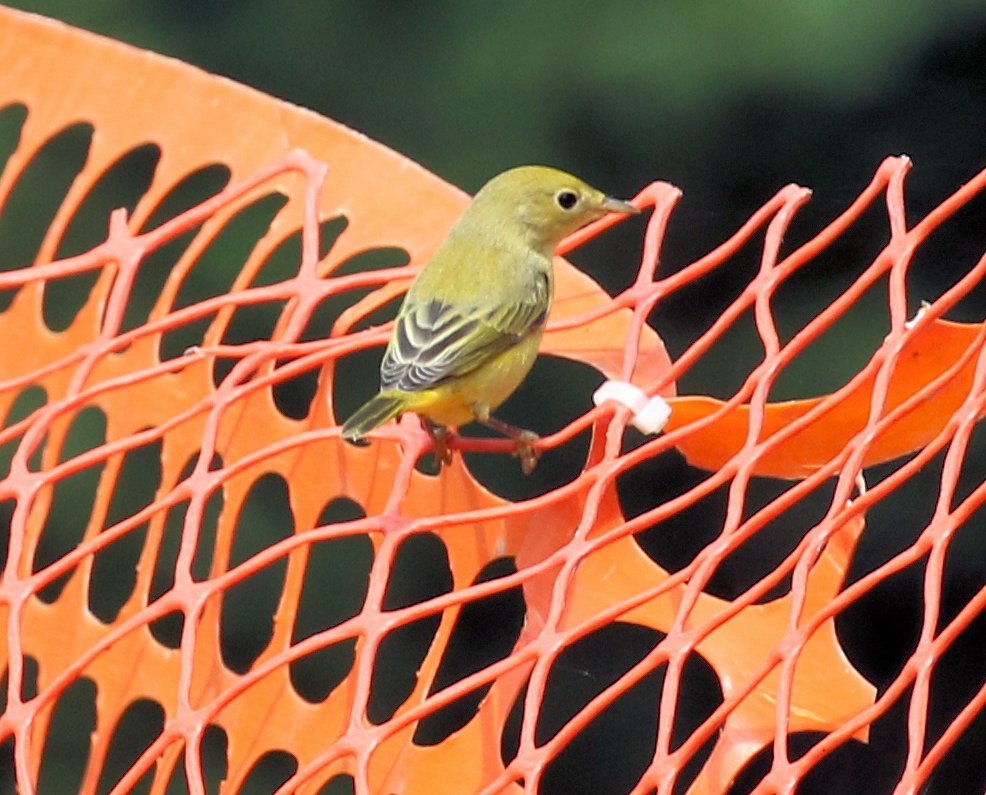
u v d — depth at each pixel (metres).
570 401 17.69
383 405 9.27
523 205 10.26
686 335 18.31
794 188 9.46
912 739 7.12
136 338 9.52
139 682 9.55
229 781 9.28
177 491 8.62
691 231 18.64
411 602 16.86
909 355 8.98
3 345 10.64
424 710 7.52
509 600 17.02
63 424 10.34
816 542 7.65
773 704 8.53
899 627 16.31
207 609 9.68
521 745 7.38
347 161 10.77
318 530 8.28
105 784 15.81
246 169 10.67
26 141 11.04
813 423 8.84
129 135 10.89
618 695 7.46
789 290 18.14
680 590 8.95
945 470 7.83
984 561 16.25
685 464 17.19
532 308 9.94
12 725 7.91
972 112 18.31
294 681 16.50
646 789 7.18
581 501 9.27
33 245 18.52
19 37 11.30
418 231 10.54
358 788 7.29
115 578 16.66
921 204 18.48
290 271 17.83
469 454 17.70
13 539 8.49
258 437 10.11
